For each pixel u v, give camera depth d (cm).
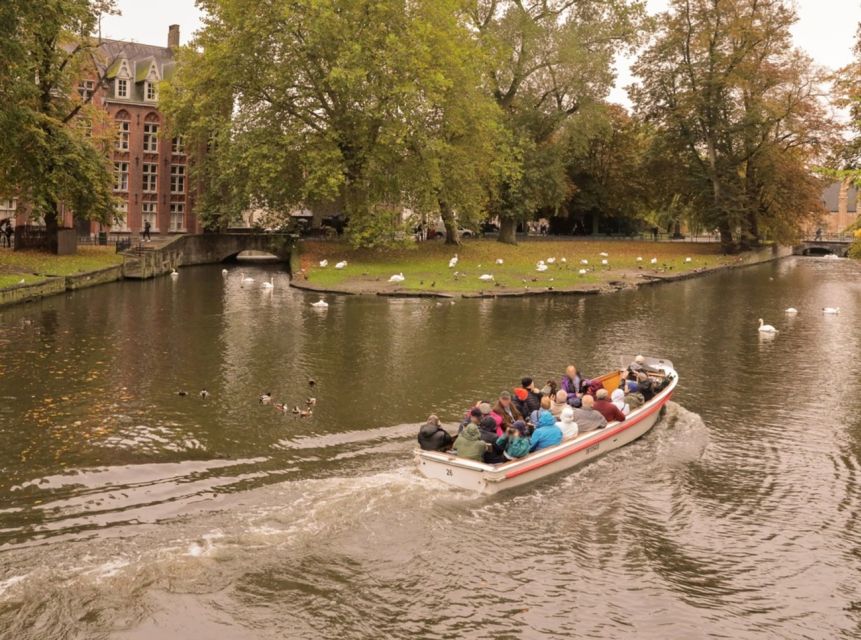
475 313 3788
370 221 5484
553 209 8812
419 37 5297
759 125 6919
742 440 1900
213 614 1099
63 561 1202
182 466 1591
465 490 1510
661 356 2850
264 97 5566
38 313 3497
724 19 7025
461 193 5944
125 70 7775
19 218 7100
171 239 6444
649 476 1652
